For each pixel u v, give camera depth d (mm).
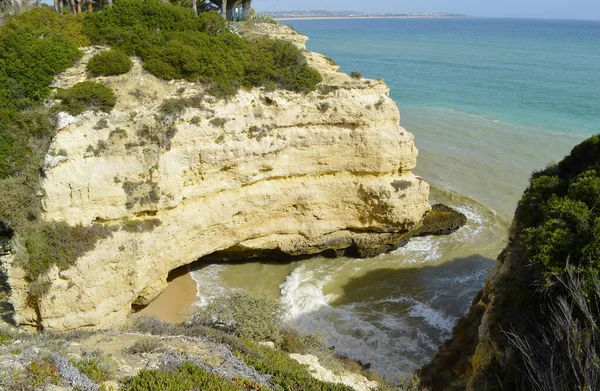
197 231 23344
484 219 32750
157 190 20922
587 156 19516
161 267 22266
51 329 18719
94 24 23984
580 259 13695
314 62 30500
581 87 66438
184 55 22359
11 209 17938
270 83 24453
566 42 153250
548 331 13109
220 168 23125
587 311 11320
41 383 11359
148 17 24625
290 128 24938
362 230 28141
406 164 27375
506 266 16781
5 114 18969
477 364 16297
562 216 15336
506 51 118062
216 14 26922
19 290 18328
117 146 20031
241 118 23297
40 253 18031
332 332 22734
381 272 27547
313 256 28625
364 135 25891
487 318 15984
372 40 153250
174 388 11945
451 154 42219
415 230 30500
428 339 22359
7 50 20359
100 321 19781
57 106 19688
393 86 68750
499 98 60719
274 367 15375
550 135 46094
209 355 15305
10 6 28828
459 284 26484
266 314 20172
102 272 19625
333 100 25156
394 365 20656
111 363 13188
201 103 22250
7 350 13148
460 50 120062
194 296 24719
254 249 26797
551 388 10727
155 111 21062
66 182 18734
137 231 20625
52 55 20812
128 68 22047
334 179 26656
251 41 26188
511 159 40938
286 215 26516
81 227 19297
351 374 18516
